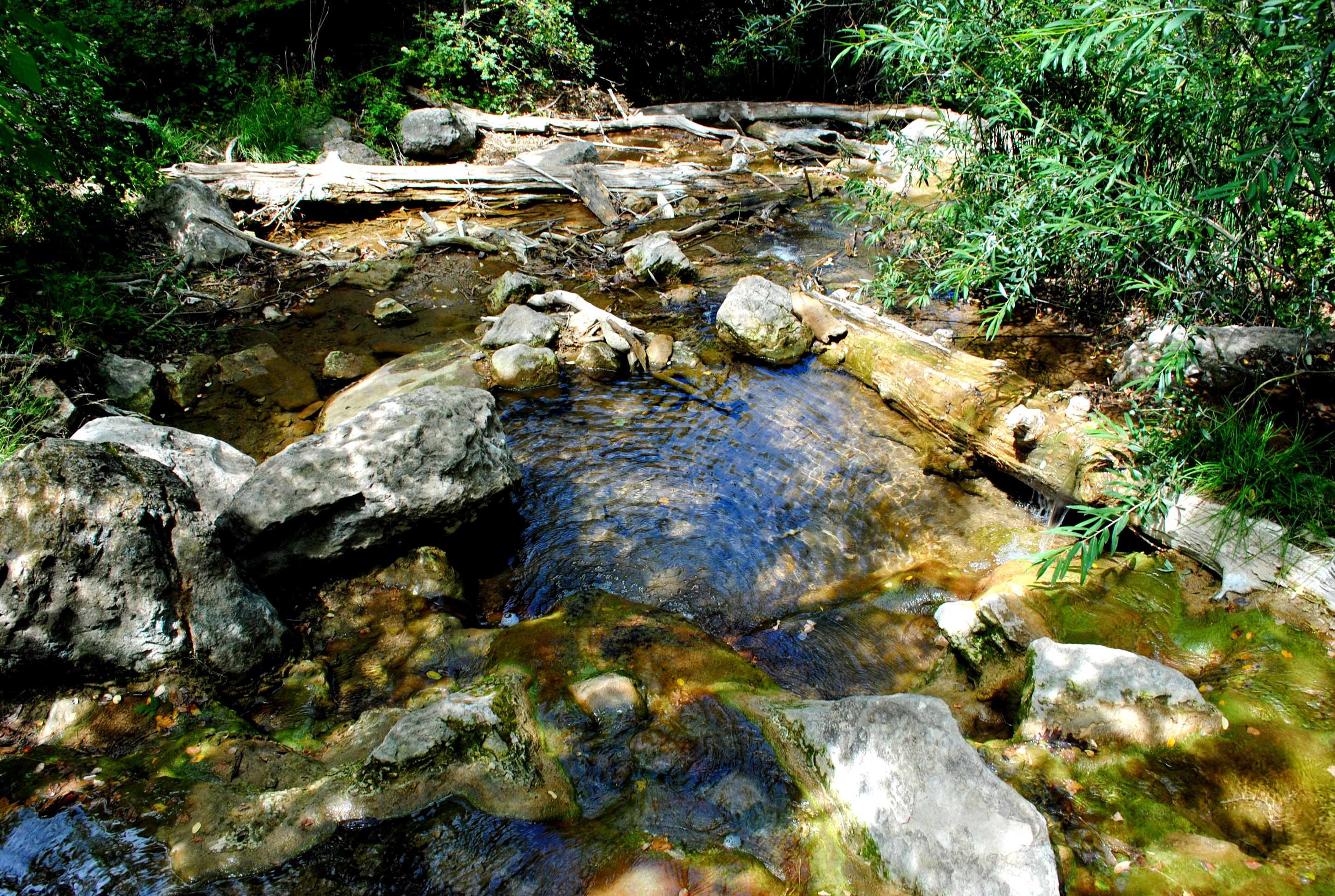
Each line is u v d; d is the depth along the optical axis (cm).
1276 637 317
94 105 674
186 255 762
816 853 244
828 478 485
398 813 255
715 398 573
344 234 909
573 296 689
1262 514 340
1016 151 593
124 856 240
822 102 1481
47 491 293
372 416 402
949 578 393
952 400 490
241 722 299
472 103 1316
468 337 670
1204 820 250
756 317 607
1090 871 233
